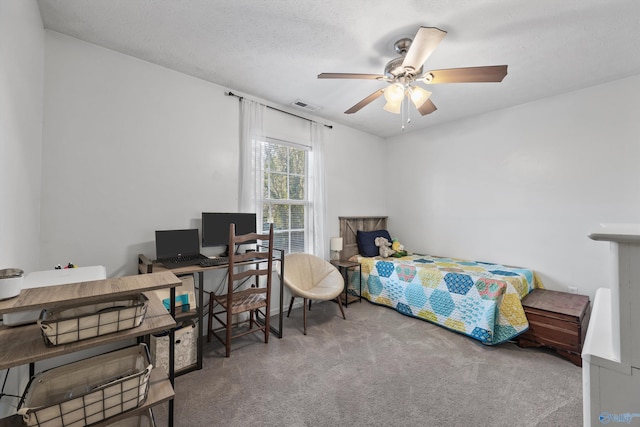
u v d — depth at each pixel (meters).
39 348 0.97
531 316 2.42
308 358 2.23
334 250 3.77
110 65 2.20
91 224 2.11
